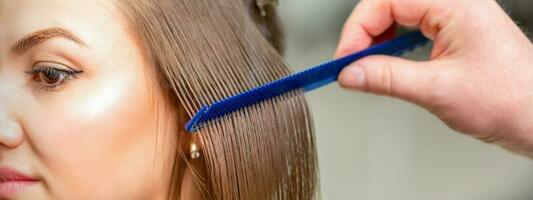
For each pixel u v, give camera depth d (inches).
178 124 28.9
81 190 27.0
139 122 27.4
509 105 29.0
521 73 28.8
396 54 32.7
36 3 26.6
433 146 52.6
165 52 28.0
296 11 49.1
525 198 48.8
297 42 49.3
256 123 29.6
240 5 31.8
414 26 32.2
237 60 30.2
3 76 27.0
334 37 50.1
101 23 26.9
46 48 26.2
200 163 29.5
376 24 32.5
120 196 27.6
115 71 26.9
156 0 28.2
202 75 28.6
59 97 26.6
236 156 29.0
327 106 53.2
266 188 30.2
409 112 53.2
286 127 30.7
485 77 28.9
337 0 49.7
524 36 29.5
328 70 30.3
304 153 31.8
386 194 53.1
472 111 29.4
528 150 30.5
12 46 26.7
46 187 27.1
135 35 27.5
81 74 26.6
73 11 26.5
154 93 27.9
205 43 29.3
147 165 28.0
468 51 29.0
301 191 32.0
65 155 26.5
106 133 26.6
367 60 30.1
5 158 27.0
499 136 30.3
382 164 53.2
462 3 29.1
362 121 53.4
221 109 27.9
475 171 51.1
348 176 53.1
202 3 29.9
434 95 29.2
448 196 51.9
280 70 31.8
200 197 29.9
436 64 29.4
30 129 26.5
